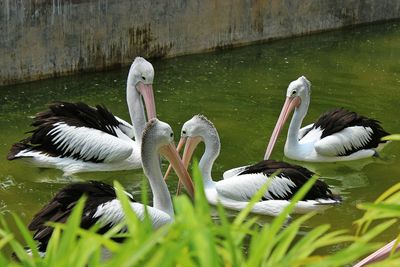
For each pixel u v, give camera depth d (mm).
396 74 18781
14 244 3145
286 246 3104
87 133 12102
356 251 2928
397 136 4082
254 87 17125
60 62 17172
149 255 2918
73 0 17000
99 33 17719
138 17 18453
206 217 2992
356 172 12680
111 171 12297
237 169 11500
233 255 2912
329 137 12953
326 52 21125
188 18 19703
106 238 3002
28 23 16375
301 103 12977
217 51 20734
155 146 9711
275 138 12797
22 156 11867
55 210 8586
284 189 10844
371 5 24922
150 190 11539
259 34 21812
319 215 10703
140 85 12836
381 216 3635
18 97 15695
